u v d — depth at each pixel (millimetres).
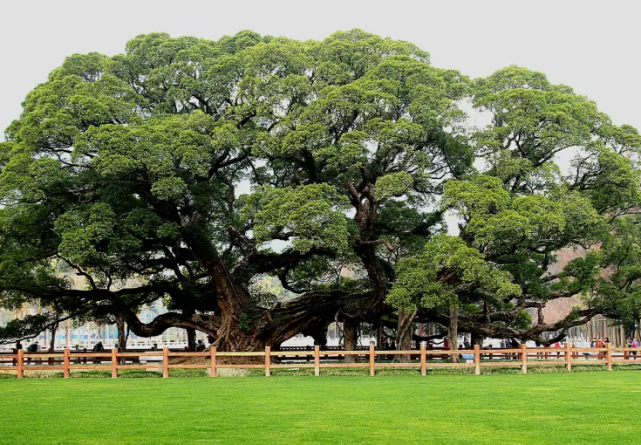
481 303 53500
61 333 112438
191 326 47219
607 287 43469
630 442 16516
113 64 45688
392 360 45625
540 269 44750
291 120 40344
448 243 36750
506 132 41219
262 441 16609
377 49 44562
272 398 25000
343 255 46438
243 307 45750
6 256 41031
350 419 19891
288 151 39562
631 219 52531
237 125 43062
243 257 47969
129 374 37250
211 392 27203
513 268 42938
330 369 38094
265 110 41125
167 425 18938
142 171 39281
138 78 46844
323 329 48562
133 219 39219
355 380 32844
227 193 47375
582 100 44906
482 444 16281
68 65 45312
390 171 41312
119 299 47156
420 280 36812
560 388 28344
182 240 44812
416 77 41375
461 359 44781
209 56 47094
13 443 16562
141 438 17078
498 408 22188
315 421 19547
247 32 49844
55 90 41844
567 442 16531
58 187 39844
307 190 38031
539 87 45156
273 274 51656
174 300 48188
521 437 17141
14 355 42000
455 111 40281
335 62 43719
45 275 45656
